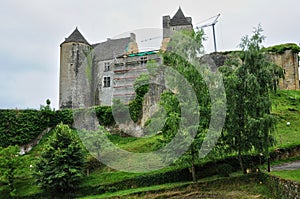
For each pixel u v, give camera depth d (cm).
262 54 2852
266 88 2780
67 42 6319
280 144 3356
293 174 2353
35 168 3328
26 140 4775
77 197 3103
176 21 6256
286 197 2111
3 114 4834
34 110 5000
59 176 3133
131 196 2797
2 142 4697
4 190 3419
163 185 2931
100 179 3278
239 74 2833
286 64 5822
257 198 2377
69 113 5034
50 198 3170
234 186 2653
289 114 4391
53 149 3372
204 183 2733
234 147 2850
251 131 2698
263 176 2578
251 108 2722
